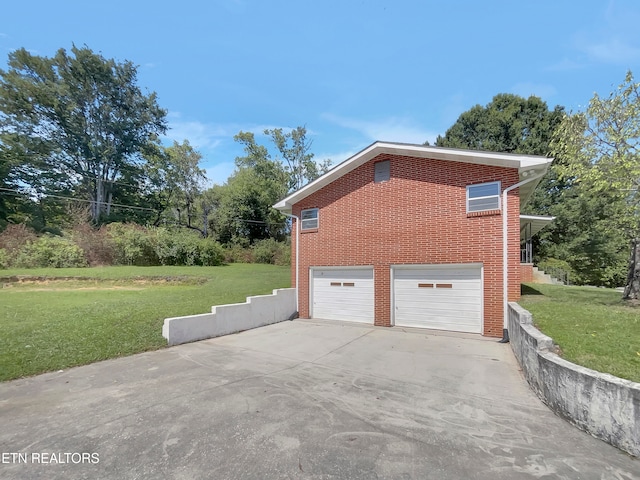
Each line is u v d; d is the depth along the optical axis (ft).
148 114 130.82
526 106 87.76
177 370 19.15
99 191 116.98
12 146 102.12
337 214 38.86
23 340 21.94
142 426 12.01
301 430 11.67
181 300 37.24
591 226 75.51
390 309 34.35
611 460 9.72
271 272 68.39
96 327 25.43
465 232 30.55
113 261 74.18
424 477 8.93
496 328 28.63
